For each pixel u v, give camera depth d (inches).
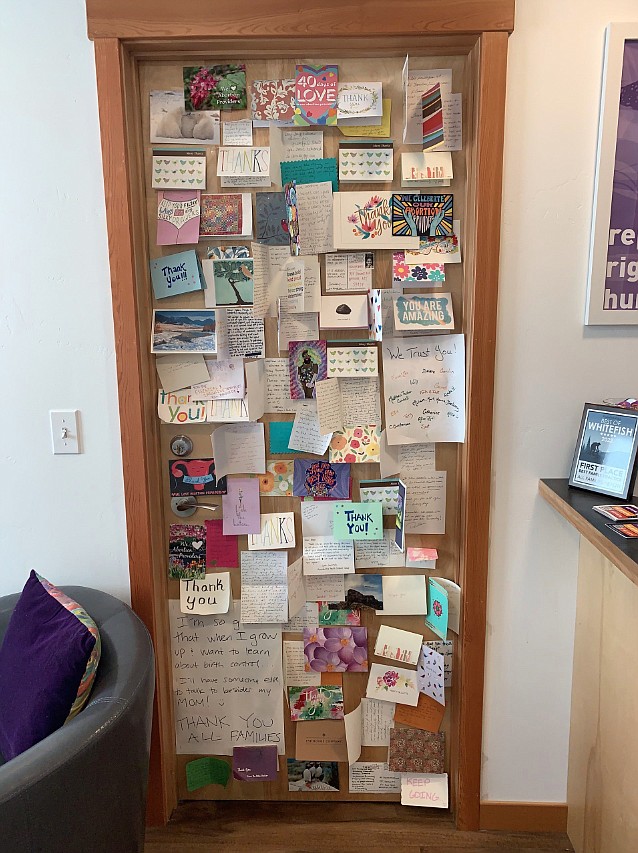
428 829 70.9
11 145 61.0
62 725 49.6
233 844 69.2
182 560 71.0
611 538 48.8
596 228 59.9
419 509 68.7
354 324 65.9
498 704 69.4
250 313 66.0
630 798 55.1
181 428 68.8
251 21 57.3
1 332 64.2
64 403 65.6
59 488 67.2
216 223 64.7
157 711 69.7
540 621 67.8
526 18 57.7
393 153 63.3
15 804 40.1
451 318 64.6
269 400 68.0
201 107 63.1
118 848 47.9
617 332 62.4
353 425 67.8
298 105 62.4
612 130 58.4
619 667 57.3
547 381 63.5
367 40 58.5
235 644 72.4
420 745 72.5
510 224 61.0
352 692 72.9
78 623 52.4
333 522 69.2
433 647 70.6
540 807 70.2
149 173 64.4
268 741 74.2
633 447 57.7
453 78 61.9
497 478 65.4
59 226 62.4
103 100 59.1
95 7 57.5
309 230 64.7
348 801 75.1
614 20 57.6
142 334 64.9
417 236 64.1
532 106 59.1
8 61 59.7
